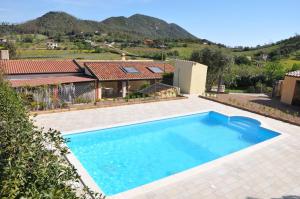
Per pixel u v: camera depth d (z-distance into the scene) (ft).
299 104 77.71
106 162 41.04
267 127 55.16
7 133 17.33
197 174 33.06
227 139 53.78
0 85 32.37
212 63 98.84
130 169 39.27
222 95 89.86
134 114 59.36
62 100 61.77
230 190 29.89
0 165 13.94
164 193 28.53
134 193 28.19
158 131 56.44
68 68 92.53
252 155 39.93
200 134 55.98
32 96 55.72
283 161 38.34
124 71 91.50
